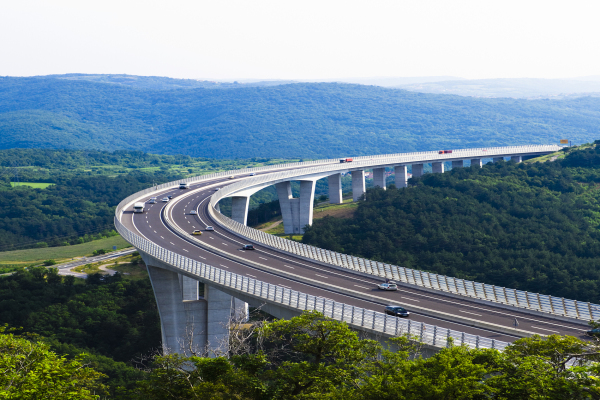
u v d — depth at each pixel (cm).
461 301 5328
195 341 6719
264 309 5066
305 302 4606
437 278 5741
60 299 9956
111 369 6994
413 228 11469
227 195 11006
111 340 8550
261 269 6594
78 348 7969
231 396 3045
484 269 9838
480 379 2920
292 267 6644
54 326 8844
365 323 4106
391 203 12756
